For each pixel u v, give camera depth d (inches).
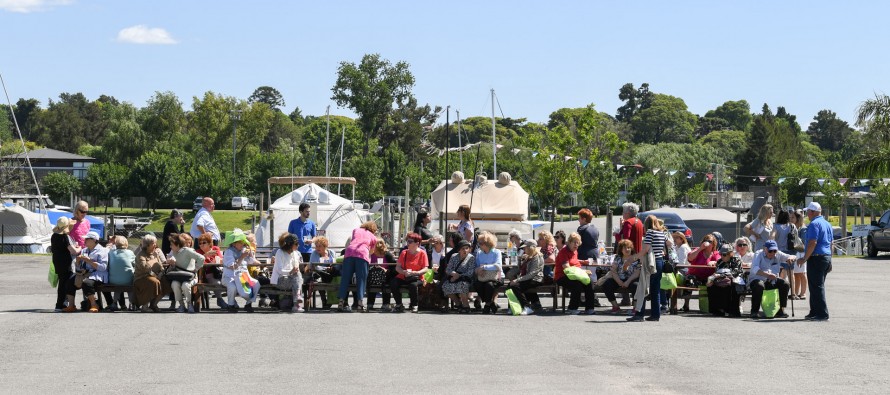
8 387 404.5
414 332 584.7
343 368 452.4
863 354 501.4
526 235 1186.0
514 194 1202.0
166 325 612.4
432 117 4749.0
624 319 668.7
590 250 759.7
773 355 496.7
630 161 4729.3
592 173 2397.9
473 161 3366.1
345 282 712.4
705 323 642.2
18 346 518.9
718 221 1654.8
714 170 5009.8
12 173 2682.1
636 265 689.6
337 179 1328.7
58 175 4200.3
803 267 815.7
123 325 610.5
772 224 827.4
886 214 1571.1
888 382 420.5
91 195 4111.7
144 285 689.0
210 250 733.9
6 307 733.9
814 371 448.1
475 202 1192.8
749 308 751.7
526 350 511.5
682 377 430.3
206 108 4722.0
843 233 1851.6
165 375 432.8
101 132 6943.9
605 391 396.8
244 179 4148.6
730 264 695.7
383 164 3831.2
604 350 512.7
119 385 409.1
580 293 705.6
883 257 1571.1
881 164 1717.5
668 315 698.8
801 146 5615.2
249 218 3376.0
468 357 486.6
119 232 2026.3
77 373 437.4
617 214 3435.0
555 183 2180.1
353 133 4517.7
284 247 708.7
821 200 3275.1
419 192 3804.1
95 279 694.5
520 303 702.5
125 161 4662.9
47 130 6683.1
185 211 3737.7
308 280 724.7
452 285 706.2
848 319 668.7
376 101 4099.4
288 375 433.1
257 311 713.0
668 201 4323.3
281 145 5177.2
